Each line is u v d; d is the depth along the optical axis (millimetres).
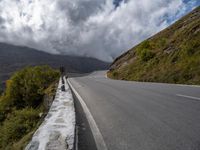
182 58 20391
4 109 32438
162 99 8547
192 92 9930
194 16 41844
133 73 30062
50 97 16344
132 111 6699
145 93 10883
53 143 3615
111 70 57281
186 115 5703
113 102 8797
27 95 33188
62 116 5648
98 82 24188
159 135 4324
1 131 11500
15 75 40531
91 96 11391
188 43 21844
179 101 7793
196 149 3568
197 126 4734
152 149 3666
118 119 5836
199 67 16266
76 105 8602
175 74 17953
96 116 6395
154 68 24406
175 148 3652
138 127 4961
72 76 54531
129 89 13562
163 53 26812
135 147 3801
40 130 4352
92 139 4348
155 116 5828
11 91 36875
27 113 13062
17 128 11062
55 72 54312
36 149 3375
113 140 4230
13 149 6395
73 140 3756
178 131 4480
